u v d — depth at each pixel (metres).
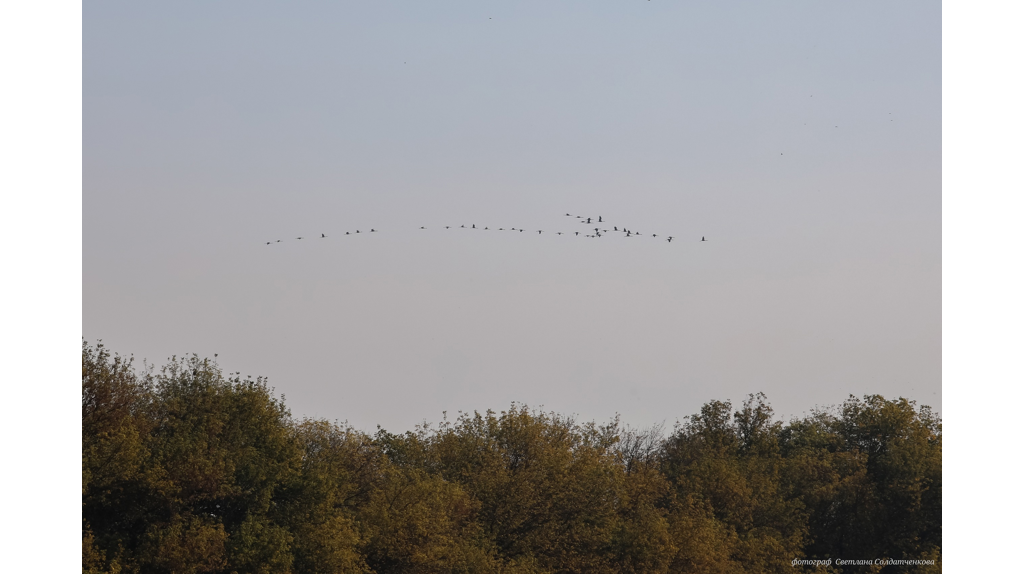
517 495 65.94
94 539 44.91
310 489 53.97
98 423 48.84
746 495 85.19
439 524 57.56
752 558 77.25
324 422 69.69
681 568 69.81
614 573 65.06
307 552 51.81
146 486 46.62
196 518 47.78
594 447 76.75
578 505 66.94
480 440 72.69
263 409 55.59
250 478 51.41
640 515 72.69
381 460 68.62
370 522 57.72
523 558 61.66
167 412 54.34
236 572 47.16
